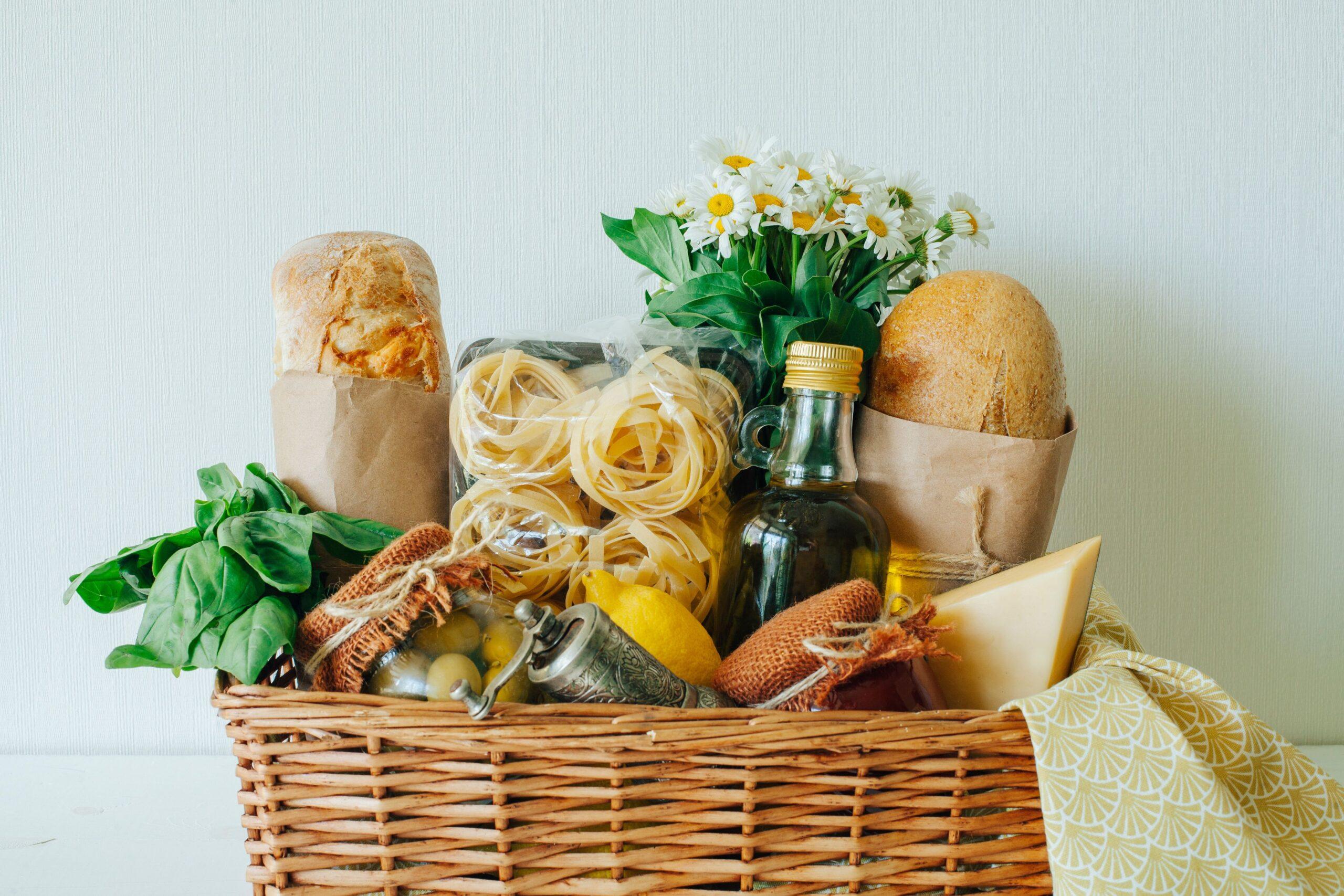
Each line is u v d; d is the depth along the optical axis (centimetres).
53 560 85
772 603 57
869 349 64
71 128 82
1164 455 89
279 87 84
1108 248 88
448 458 66
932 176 87
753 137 74
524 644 47
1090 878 44
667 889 49
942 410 59
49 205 82
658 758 46
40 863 66
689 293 64
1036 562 57
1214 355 89
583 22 85
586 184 86
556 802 47
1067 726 47
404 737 46
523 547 58
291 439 62
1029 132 87
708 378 62
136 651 50
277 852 48
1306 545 90
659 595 55
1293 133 88
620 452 59
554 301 86
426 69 85
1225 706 51
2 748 85
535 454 58
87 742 86
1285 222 88
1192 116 87
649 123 86
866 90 86
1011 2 86
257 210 84
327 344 63
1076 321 88
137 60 82
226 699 46
